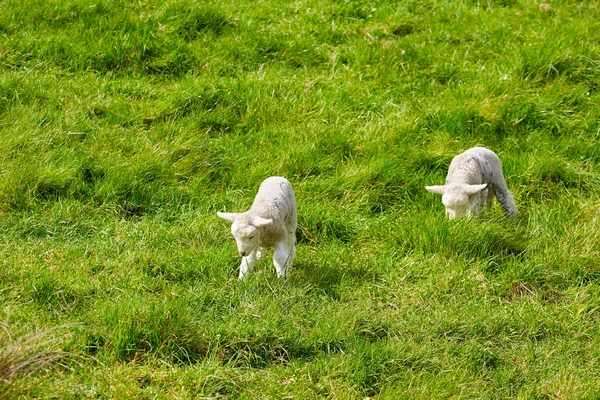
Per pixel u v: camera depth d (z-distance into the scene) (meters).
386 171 12.84
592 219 11.80
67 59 15.08
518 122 14.41
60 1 16.31
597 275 10.83
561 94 15.05
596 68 15.70
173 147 12.95
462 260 10.91
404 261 10.86
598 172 13.47
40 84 14.13
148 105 14.07
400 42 16.56
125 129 13.41
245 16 17.09
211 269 10.23
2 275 9.53
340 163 13.23
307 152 13.18
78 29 15.76
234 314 9.26
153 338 8.55
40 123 13.05
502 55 16.44
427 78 15.85
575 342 9.52
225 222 11.37
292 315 9.34
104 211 11.58
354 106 14.87
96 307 9.07
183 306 8.98
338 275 10.39
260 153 13.33
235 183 12.63
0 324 8.27
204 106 14.34
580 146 13.98
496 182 12.27
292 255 10.39
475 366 9.04
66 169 11.97
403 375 8.69
